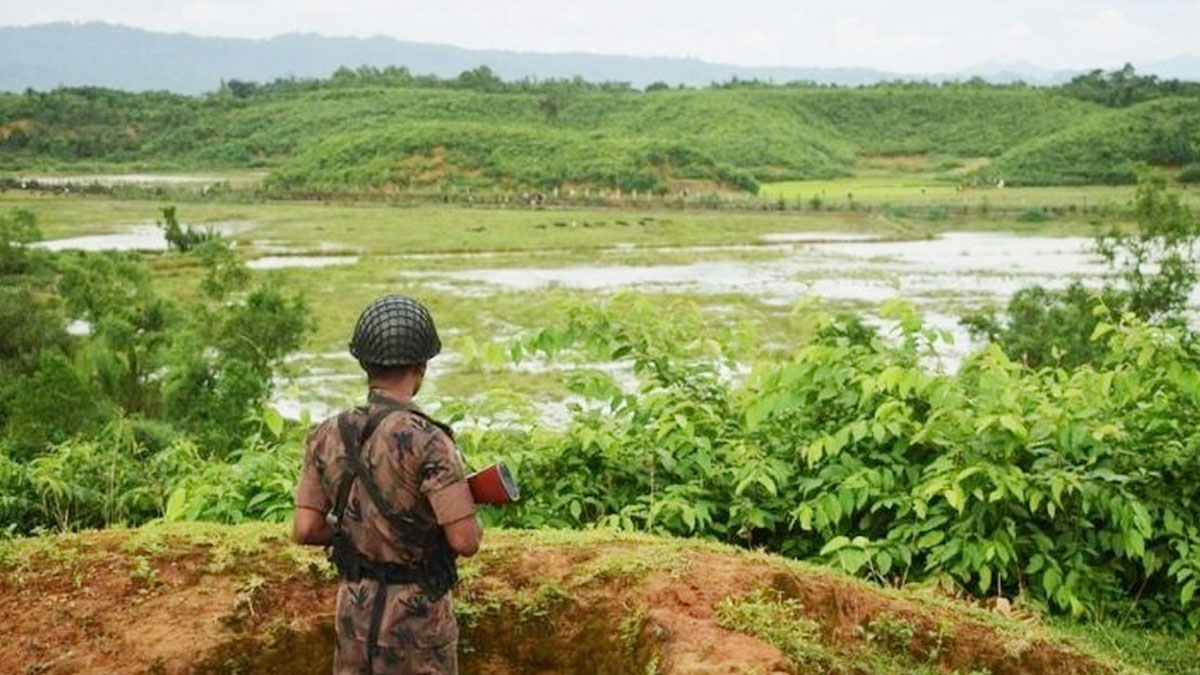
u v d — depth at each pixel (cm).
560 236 8812
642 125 19075
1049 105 19312
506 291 5706
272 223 9731
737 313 4916
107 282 4456
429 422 369
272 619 488
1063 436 684
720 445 760
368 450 365
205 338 3647
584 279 6238
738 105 19288
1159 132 15838
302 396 3450
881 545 672
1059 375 769
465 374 3581
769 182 16525
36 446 1981
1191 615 678
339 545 369
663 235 9050
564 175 14388
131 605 490
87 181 15188
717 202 11850
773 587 498
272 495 703
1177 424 739
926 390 694
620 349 796
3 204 11200
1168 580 709
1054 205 11294
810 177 17012
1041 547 682
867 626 509
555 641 491
